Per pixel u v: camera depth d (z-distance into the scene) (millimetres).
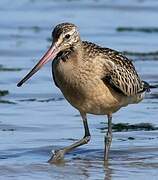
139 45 26031
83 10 31516
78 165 15484
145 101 19656
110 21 29734
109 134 16141
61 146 16516
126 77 16062
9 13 30812
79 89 15586
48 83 21359
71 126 17781
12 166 15281
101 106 15938
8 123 17906
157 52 24906
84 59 15523
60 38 15461
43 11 31281
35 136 17094
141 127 17750
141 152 16188
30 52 25016
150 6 32156
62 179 14586
